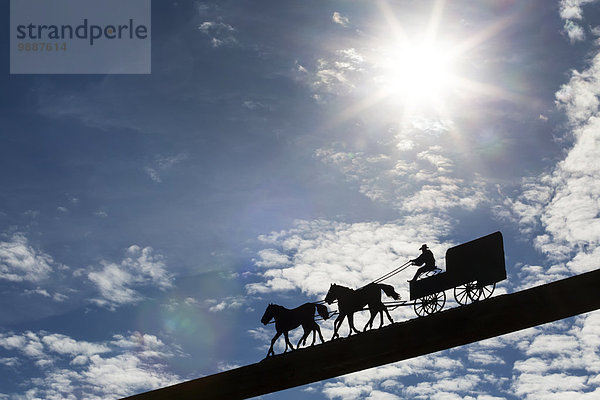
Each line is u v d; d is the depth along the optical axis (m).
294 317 31.78
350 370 30.08
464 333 27.28
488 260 28.89
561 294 25.44
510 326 26.62
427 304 30.16
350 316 31.00
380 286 31.11
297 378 30.72
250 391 31.44
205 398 31.98
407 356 28.91
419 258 30.88
